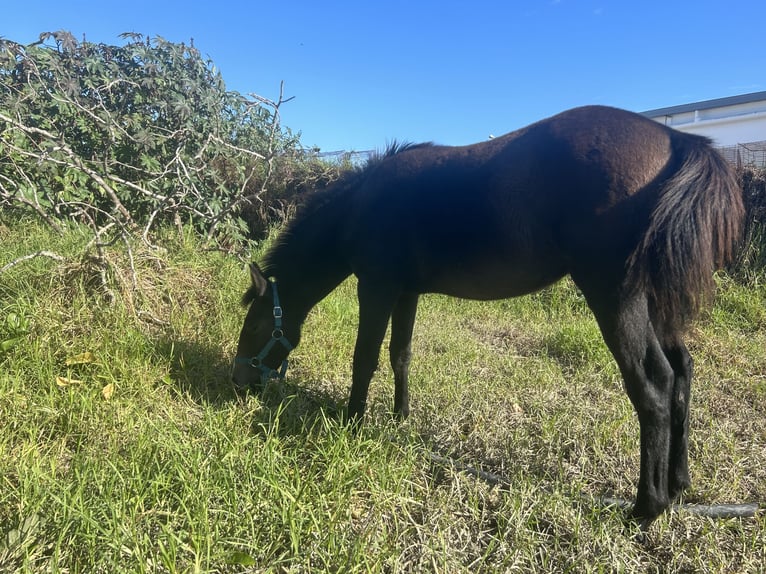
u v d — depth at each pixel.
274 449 2.31
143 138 4.81
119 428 2.48
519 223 2.23
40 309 3.16
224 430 2.49
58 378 2.71
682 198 1.94
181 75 5.78
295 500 1.90
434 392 3.39
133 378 2.88
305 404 3.12
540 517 2.15
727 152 7.15
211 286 4.22
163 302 3.81
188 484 1.98
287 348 3.14
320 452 2.34
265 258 3.23
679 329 2.11
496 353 4.32
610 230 2.02
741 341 4.50
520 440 2.80
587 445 2.80
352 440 2.47
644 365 2.06
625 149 2.05
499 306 5.72
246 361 3.07
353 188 2.98
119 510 1.81
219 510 1.87
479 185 2.36
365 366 2.82
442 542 1.85
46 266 3.74
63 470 2.15
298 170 7.20
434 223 2.53
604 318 2.08
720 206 1.97
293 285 3.12
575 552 1.96
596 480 2.50
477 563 1.89
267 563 1.74
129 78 5.64
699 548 2.00
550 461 2.62
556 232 2.18
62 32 5.23
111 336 3.17
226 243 5.62
